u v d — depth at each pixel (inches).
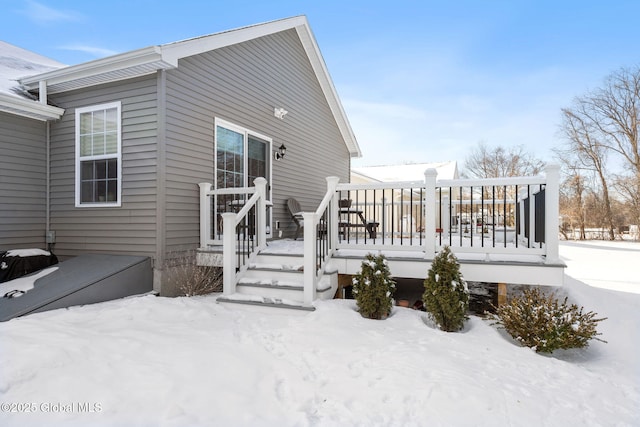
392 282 160.9
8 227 211.9
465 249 169.9
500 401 94.6
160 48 185.8
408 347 123.3
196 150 221.1
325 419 87.4
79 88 221.3
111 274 182.4
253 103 277.7
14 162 215.2
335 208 193.0
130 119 206.2
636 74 859.4
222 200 242.7
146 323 146.5
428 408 90.9
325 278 178.1
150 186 200.1
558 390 103.7
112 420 83.0
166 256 199.8
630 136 882.1
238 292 183.5
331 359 116.2
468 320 154.1
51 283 178.2
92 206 217.2
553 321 135.3
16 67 278.1
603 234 917.8
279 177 312.2
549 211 156.9
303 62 353.7
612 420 90.8
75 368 104.2
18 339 120.1
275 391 99.5
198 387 97.7
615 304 209.6
